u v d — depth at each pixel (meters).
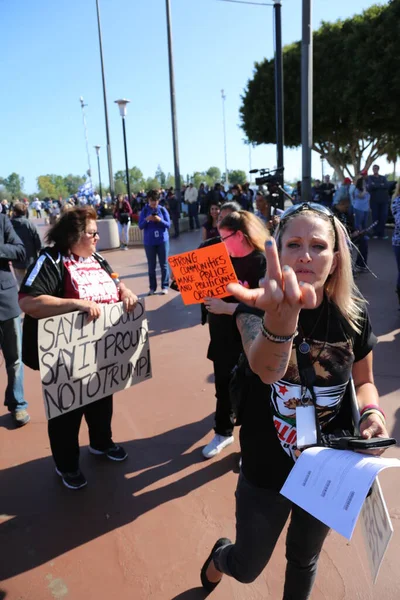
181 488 2.92
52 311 2.59
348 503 1.17
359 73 16.98
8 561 2.40
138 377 3.07
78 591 2.21
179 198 17.47
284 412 1.53
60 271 2.70
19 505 2.81
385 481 2.84
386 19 16.34
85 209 2.73
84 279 2.78
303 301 1.12
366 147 22.30
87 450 3.39
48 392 2.61
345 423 1.62
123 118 18.59
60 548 2.47
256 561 1.67
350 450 1.37
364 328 1.63
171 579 2.25
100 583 2.25
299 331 1.50
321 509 1.22
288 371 1.51
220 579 2.12
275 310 1.15
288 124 20.16
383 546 1.23
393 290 7.36
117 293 2.96
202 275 2.35
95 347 2.79
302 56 8.80
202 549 2.43
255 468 1.62
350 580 2.19
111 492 2.90
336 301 1.52
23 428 3.70
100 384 2.85
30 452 3.36
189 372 4.62
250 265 2.84
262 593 2.15
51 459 3.27
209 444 3.27
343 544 2.42
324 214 1.46
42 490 2.94
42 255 2.69
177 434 3.53
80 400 2.76
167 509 2.73
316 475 1.30
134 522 2.64
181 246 14.45
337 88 18.09
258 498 1.63
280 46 9.03
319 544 1.62
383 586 2.16
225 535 2.52
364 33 17.06
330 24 18.77
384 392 3.93
